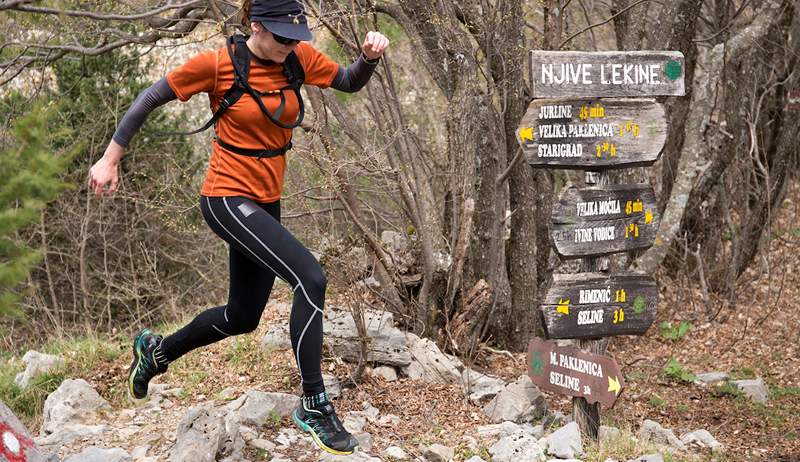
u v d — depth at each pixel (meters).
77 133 10.78
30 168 2.25
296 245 3.45
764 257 11.34
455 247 6.87
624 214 5.06
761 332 9.96
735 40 10.10
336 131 8.02
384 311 6.14
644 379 8.15
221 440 4.15
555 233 4.92
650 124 4.98
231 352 5.72
